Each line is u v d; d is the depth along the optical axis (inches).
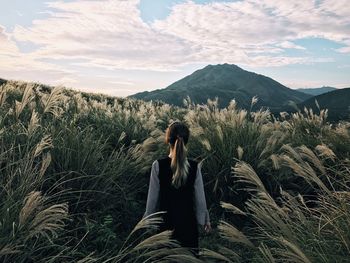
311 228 164.1
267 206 167.5
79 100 471.5
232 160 275.6
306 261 123.8
